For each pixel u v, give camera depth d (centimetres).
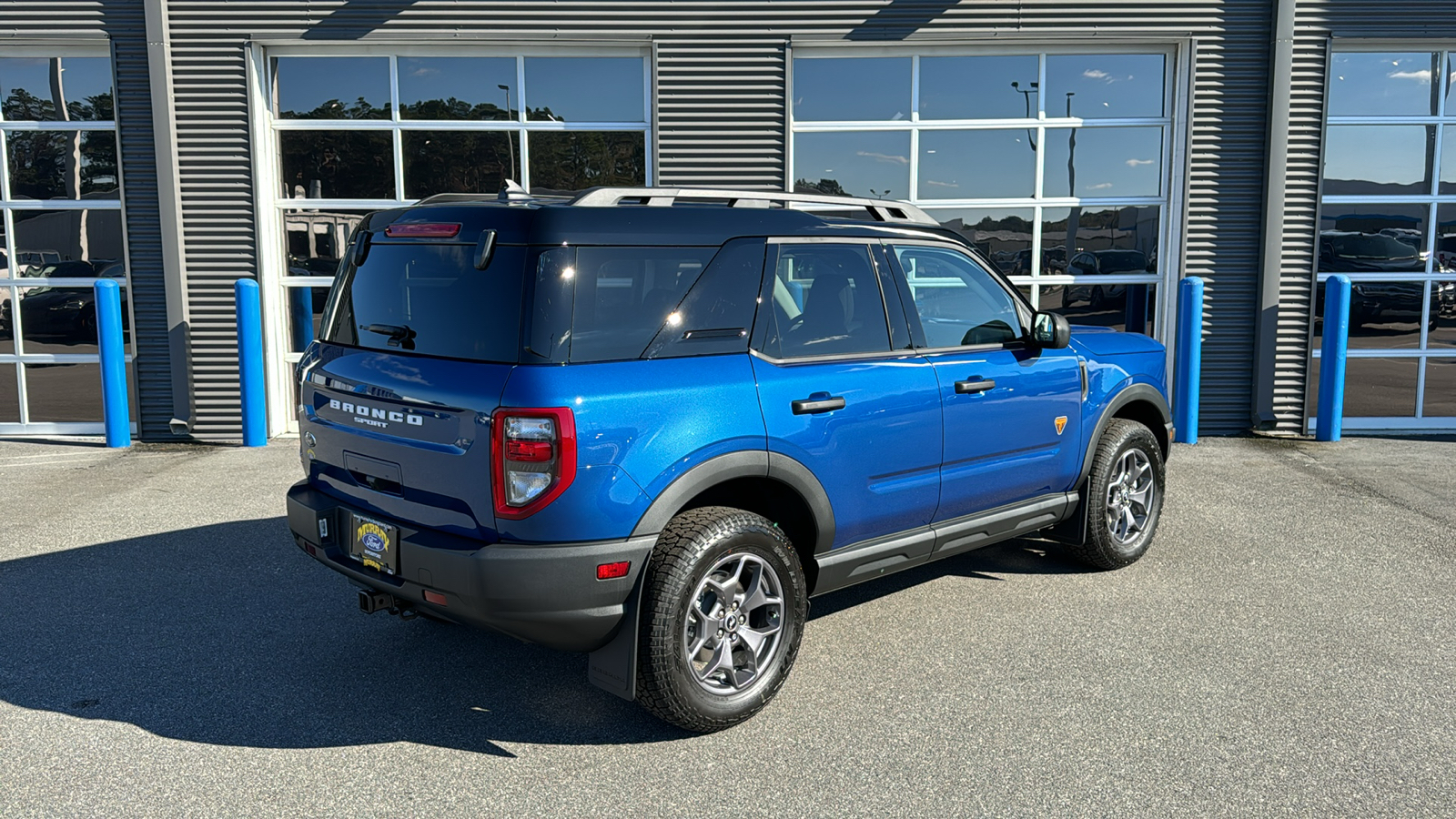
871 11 861
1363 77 895
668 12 856
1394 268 922
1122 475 522
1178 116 883
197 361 867
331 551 369
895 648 427
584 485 313
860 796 311
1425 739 345
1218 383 908
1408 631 444
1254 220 890
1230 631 444
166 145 841
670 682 332
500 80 877
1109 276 914
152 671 401
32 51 852
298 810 303
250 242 861
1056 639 436
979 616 463
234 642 430
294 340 898
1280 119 869
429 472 331
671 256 345
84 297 880
